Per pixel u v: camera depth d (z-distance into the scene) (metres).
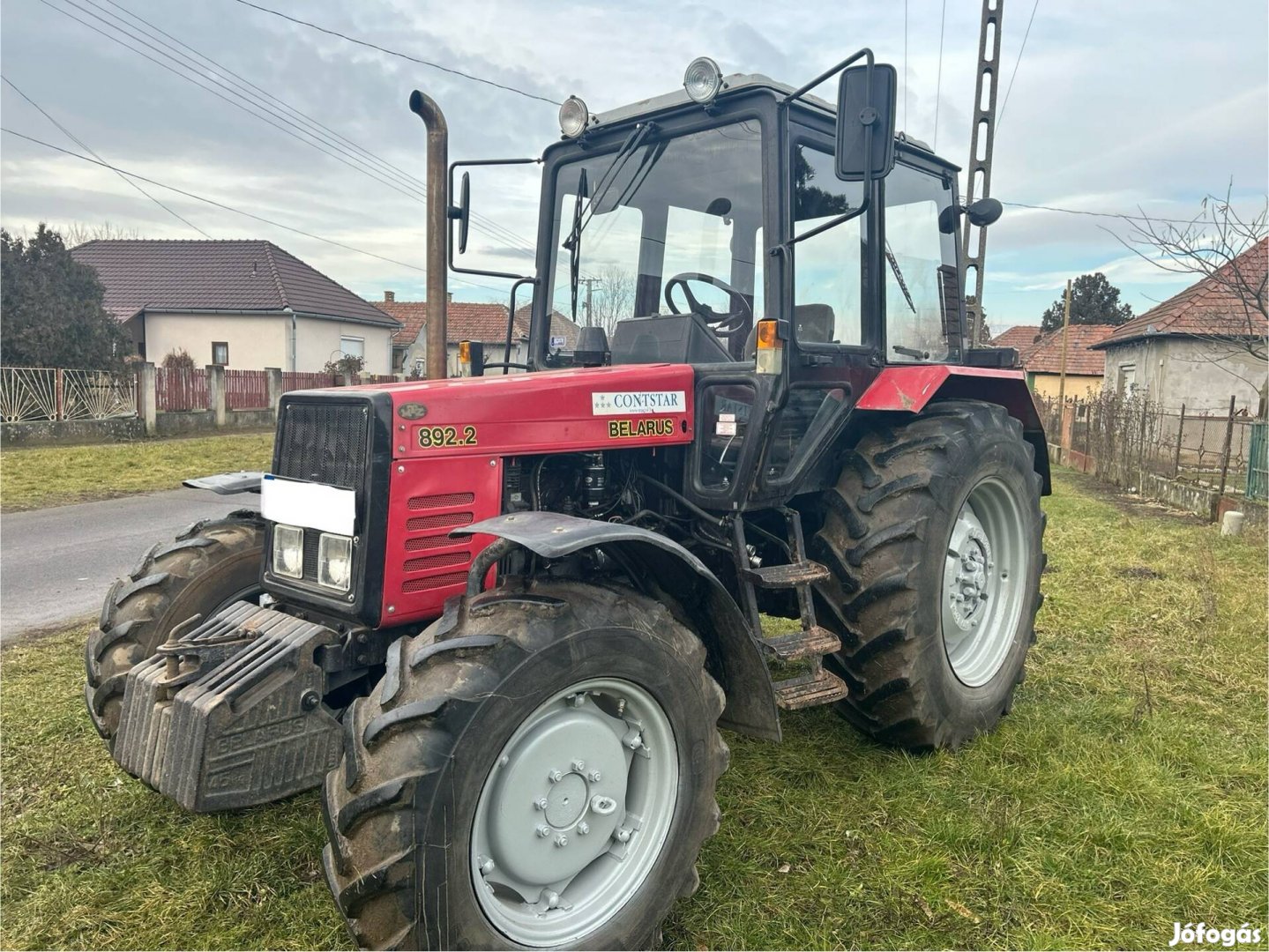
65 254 18.91
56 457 13.15
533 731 2.12
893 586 3.09
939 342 4.11
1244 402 17.73
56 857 2.66
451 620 2.13
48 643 4.73
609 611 2.21
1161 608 5.39
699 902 2.50
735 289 3.15
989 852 2.73
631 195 3.44
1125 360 21.27
